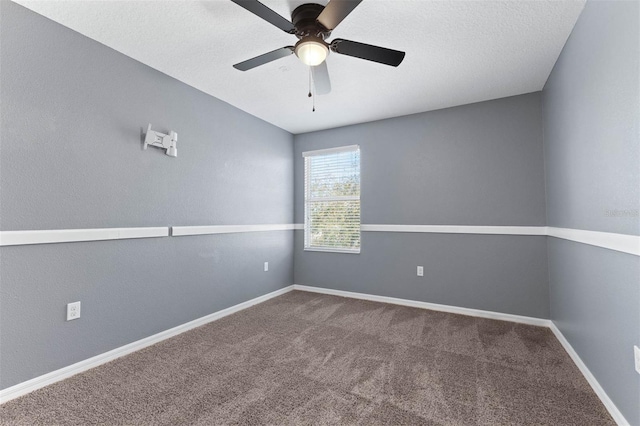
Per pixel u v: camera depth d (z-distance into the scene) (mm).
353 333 2541
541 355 2123
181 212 2641
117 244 2162
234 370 1918
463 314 3074
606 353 1535
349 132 3820
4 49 1638
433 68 2393
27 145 1719
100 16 1781
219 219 3023
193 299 2723
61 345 1837
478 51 2152
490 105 3016
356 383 1762
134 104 2277
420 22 1833
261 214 3605
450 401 1590
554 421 1433
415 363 2006
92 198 2016
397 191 3482
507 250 2918
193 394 1654
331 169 4004
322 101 3074
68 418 1458
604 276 1556
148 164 2381
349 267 3779
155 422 1425
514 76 2529
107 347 2072
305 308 3268
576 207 1924
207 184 2898
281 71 2459
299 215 4172
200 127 2826
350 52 1731
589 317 1760
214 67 2402
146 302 2336
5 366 1615
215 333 2555
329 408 1529
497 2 1667
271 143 3789
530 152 2836
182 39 2025
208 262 2887
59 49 1857
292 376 1842
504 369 1924
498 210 2961
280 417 1457
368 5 1678
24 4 1677
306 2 1637
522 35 1966
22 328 1683
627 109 1264
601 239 1536
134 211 2273
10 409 1531
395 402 1581
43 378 1747
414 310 3201
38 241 1740
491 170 3004
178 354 2156
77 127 1944
